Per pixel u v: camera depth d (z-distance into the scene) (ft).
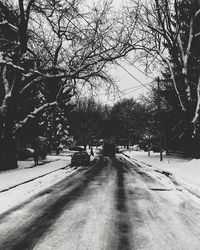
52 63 91.45
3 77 87.86
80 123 272.92
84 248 20.81
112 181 58.49
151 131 171.63
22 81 90.84
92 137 296.51
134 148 318.86
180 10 98.37
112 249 20.62
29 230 25.12
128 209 32.94
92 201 37.50
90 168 92.68
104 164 111.14
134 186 51.13
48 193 44.04
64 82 91.71
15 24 86.43
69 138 251.60
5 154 84.23
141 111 303.07
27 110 121.29
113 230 25.02
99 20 86.63
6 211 32.14
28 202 37.09
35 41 89.92
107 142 185.68
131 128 309.83
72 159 104.99
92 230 25.03
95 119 287.28
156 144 204.95
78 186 51.65
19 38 81.10
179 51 101.19
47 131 187.93
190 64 107.34
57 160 133.39
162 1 95.66
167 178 62.95
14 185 50.57
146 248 20.85
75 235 23.70
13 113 84.94
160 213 31.12
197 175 62.39
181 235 23.82
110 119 355.97
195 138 98.32
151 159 133.49
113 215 30.17
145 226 26.27
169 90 133.49
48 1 83.46
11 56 86.69
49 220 28.27
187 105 96.94
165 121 146.20
